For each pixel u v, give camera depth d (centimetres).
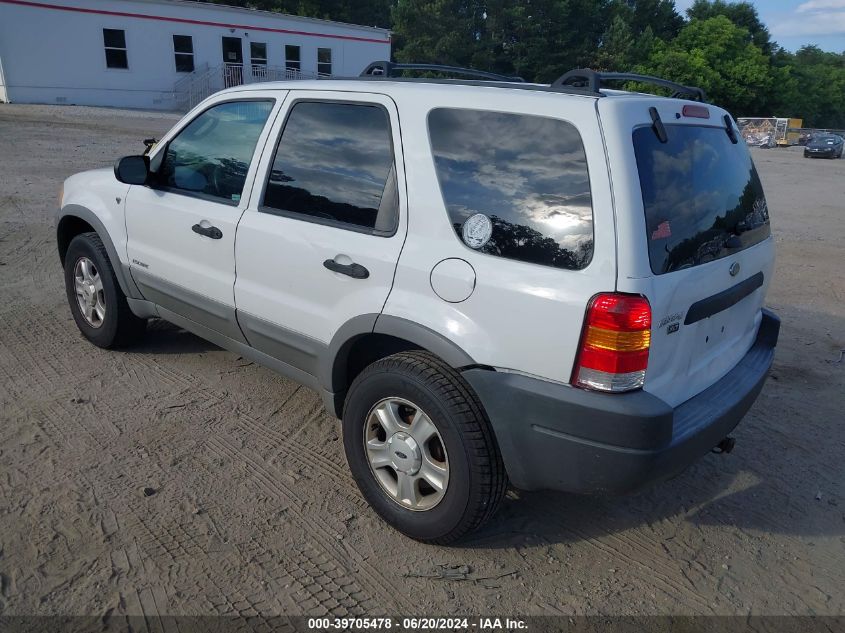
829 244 1023
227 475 341
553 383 252
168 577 271
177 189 401
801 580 293
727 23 5494
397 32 4431
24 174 1168
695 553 307
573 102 254
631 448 242
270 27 2867
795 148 4238
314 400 426
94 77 2548
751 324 348
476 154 273
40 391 415
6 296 585
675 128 277
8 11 2322
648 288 240
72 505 309
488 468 271
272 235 337
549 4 4597
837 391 483
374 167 304
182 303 403
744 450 398
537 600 273
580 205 246
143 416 393
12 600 254
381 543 300
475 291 264
